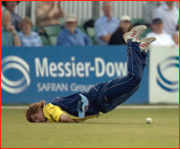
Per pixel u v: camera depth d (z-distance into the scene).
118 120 25.08
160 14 59.59
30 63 49.03
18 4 57.47
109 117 29.05
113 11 60.25
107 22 57.59
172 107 44.69
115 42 56.59
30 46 52.56
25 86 48.88
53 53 49.22
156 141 13.76
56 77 49.06
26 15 58.22
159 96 49.75
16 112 35.78
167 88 49.81
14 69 48.84
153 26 57.72
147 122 21.50
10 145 12.66
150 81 49.56
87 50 49.38
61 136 14.96
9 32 53.50
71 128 17.94
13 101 48.59
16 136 14.95
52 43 57.41
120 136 15.02
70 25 54.44
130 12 60.81
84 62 49.38
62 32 54.53
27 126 18.94
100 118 27.62
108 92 19.97
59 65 49.22
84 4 60.06
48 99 48.94
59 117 20.30
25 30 54.41
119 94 19.97
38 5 58.38
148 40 20.22
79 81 49.25
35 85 48.91
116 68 49.56
